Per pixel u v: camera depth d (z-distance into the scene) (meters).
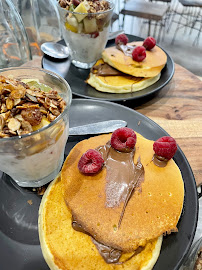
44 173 0.18
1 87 0.15
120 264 0.14
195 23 0.85
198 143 0.23
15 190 0.18
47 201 0.17
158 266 0.14
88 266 0.14
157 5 0.72
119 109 0.23
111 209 0.16
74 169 0.18
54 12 0.37
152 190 0.17
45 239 0.15
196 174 0.20
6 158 0.15
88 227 0.15
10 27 0.29
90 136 0.21
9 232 0.16
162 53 0.32
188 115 0.26
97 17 0.28
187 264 0.19
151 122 0.22
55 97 0.16
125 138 0.19
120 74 0.29
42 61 0.32
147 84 0.28
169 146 0.18
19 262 0.14
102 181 0.17
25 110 0.14
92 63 0.32
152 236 0.15
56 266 0.14
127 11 0.70
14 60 0.31
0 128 0.14
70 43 0.31
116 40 0.32
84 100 0.24
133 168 0.18
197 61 0.67
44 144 0.15
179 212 0.16
